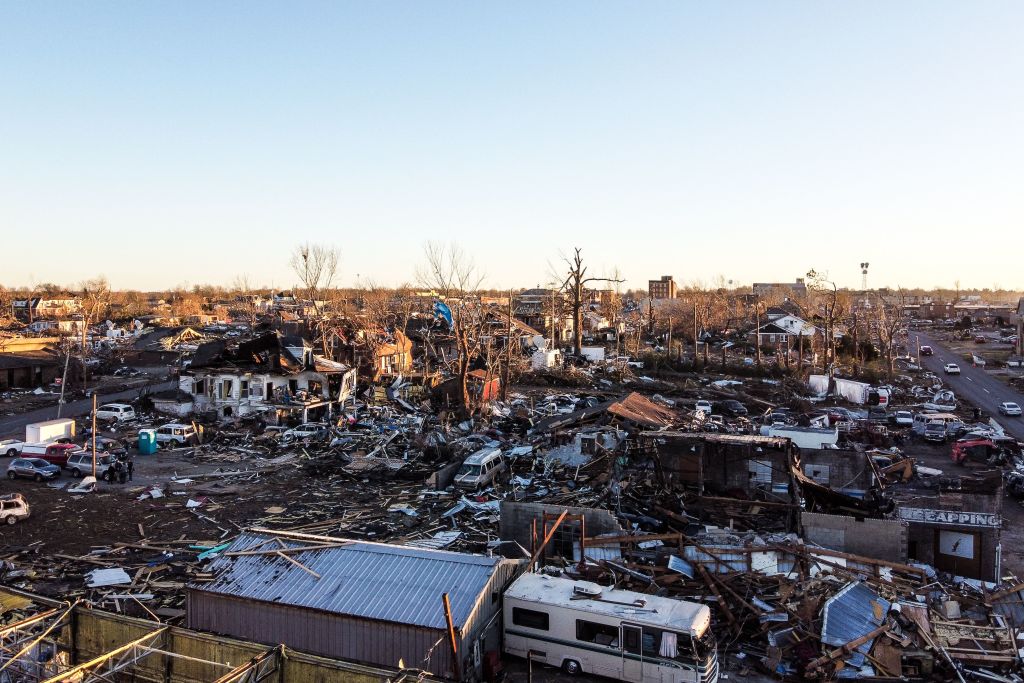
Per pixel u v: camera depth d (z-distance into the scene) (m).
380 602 17.62
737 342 113.88
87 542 28.34
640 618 17.12
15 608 17.19
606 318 135.88
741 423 52.94
